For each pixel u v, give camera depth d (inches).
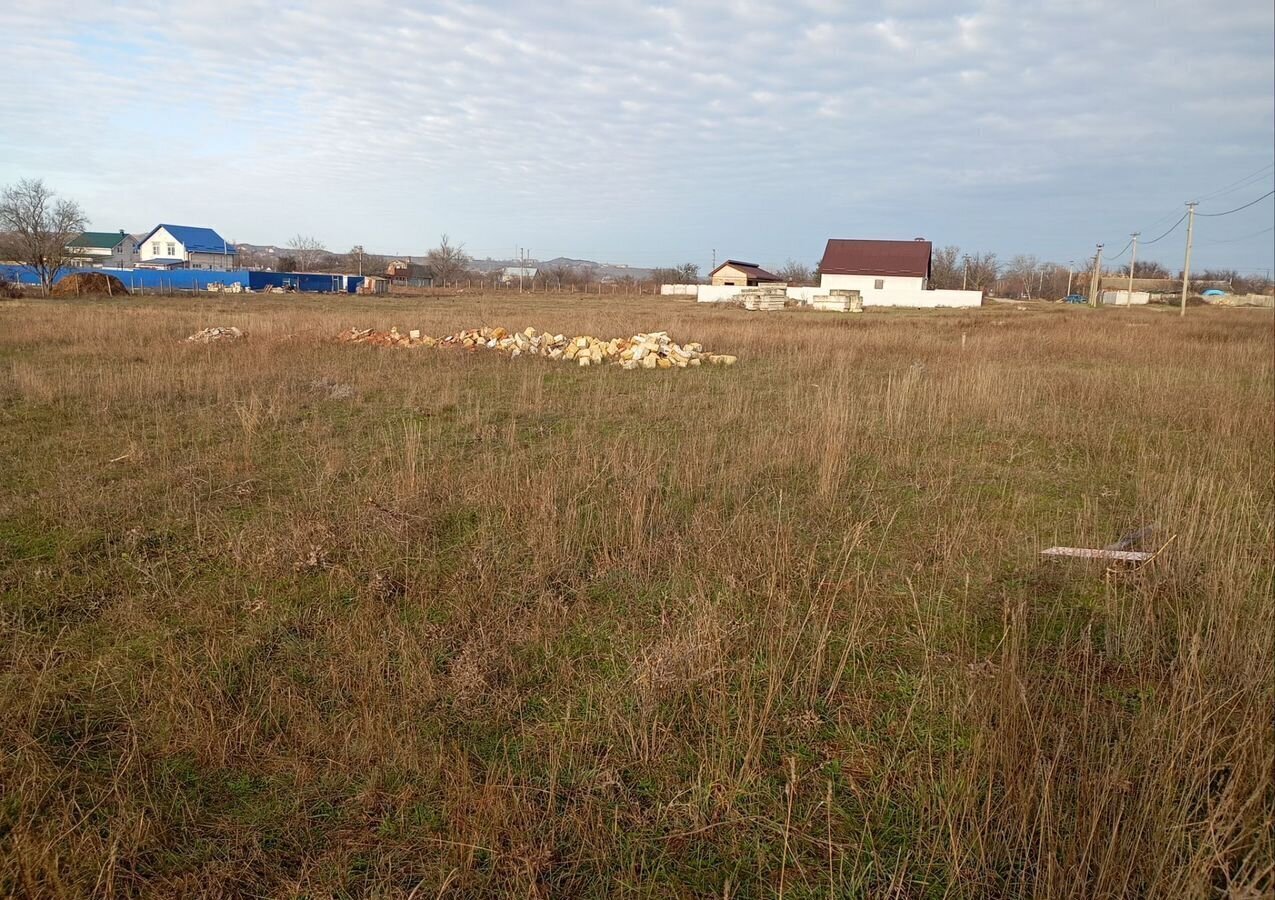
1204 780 105.3
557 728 123.1
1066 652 143.6
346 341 644.7
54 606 158.1
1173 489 228.1
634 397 422.9
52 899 90.1
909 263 2242.9
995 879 95.2
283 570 176.6
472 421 346.9
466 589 167.2
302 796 107.8
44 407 360.2
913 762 116.1
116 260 3159.5
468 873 94.5
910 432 335.6
